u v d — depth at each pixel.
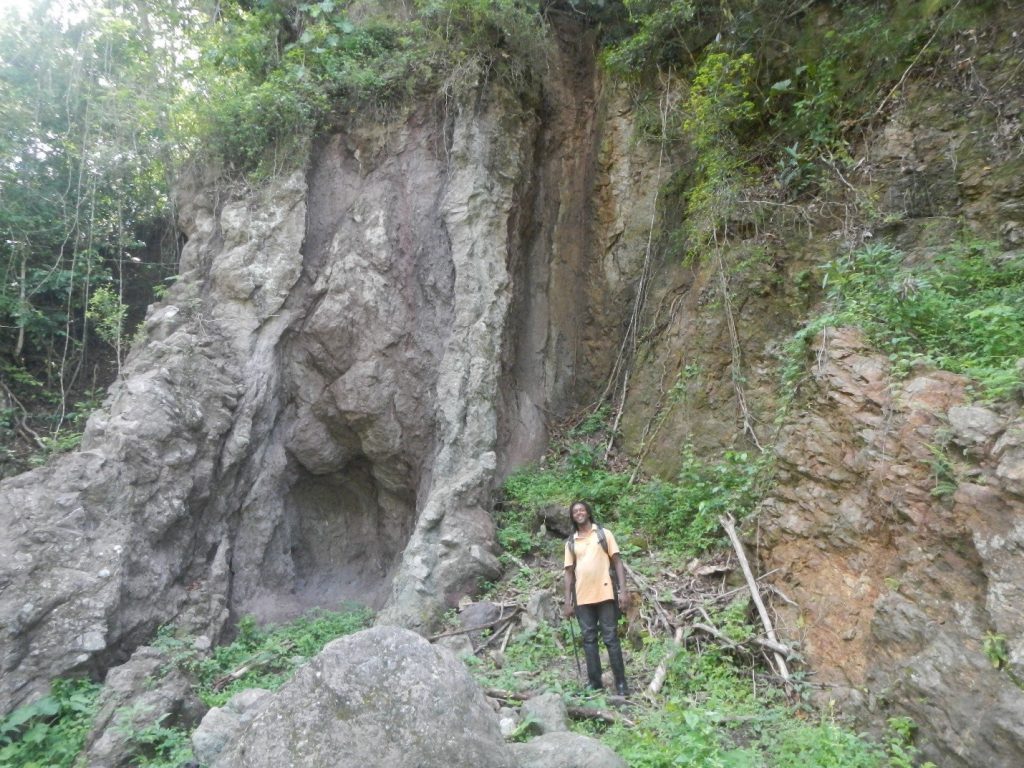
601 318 10.69
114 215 12.01
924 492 4.79
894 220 7.10
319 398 9.38
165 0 11.28
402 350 9.43
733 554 6.57
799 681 5.19
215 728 4.87
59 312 11.29
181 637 7.06
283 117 9.65
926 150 7.25
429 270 9.71
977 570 4.35
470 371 9.18
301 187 9.57
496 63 10.26
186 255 9.59
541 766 3.90
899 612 4.64
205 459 8.14
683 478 7.79
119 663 6.58
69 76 11.10
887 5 8.02
